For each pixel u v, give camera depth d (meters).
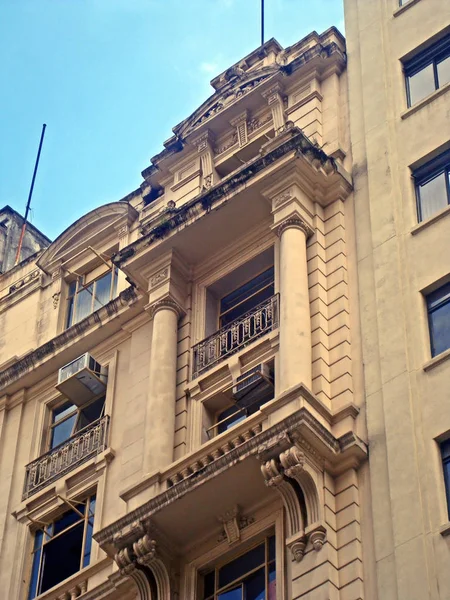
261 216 31.69
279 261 30.58
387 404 26.69
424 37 32.78
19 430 35.06
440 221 28.83
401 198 30.03
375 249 29.47
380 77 32.81
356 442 26.22
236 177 31.38
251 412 29.34
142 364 32.91
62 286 37.44
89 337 34.56
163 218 32.47
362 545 25.08
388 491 25.45
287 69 34.41
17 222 47.81
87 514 31.67
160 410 29.91
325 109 33.50
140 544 27.41
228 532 27.36
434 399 26.17
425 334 27.44
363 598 24.28
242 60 36.50
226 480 26.95
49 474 33.19
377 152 31.30
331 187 31.14
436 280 27.94
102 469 31.83
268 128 34.19
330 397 27.58
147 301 33.50
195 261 32.75
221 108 35.53
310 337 28.48
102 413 33.41
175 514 27.47
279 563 26.06
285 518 26.66
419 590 23.55
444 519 24.41
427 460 25.36
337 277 29.53
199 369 30.72
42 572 31.72
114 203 36.91
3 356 37.22
